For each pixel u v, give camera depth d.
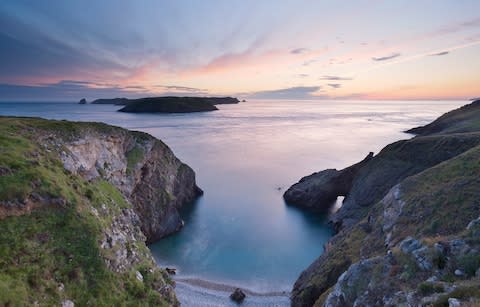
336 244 38.66
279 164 104.50
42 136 35.62
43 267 21.08
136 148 56.31
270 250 49.22
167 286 29.27
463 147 50.44
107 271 23.84
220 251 48.69
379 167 58.28
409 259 20.83
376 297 19.77
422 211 29.14
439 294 15.69
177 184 67.25
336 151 124.94
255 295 37.16
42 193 25.33
